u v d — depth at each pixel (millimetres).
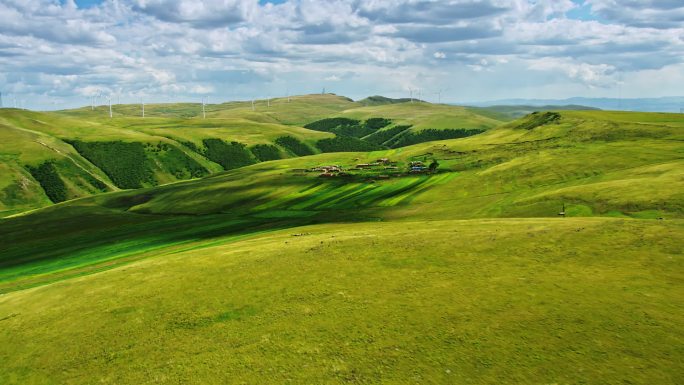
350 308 40031
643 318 33219
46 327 44094
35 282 78062
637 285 38125
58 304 49844
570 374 28516
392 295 41625
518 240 51844
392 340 34375
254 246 66625
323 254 55188
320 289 44719
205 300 45406
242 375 32312
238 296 45438
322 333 36531
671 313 33500
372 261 50750
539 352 30922
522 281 41406
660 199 83188
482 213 105625
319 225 104625
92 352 38281
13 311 50406
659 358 29016
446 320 36188
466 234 56750
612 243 47281
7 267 99500
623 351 30031
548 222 60531
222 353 35500
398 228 70625
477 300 38812
